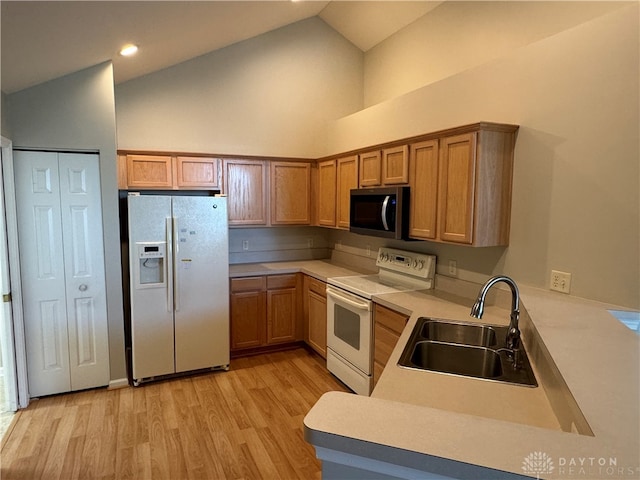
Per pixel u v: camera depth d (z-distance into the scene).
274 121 4.41
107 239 3.19
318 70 4.55
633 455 0.76
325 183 4.16
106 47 2.76
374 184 3.30
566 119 2.12
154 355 3.35
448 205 2.54
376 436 0.85
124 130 3.83
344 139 4.35
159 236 3.29
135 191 3.88
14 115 2.84
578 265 2.08
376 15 3.98
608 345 1.32
